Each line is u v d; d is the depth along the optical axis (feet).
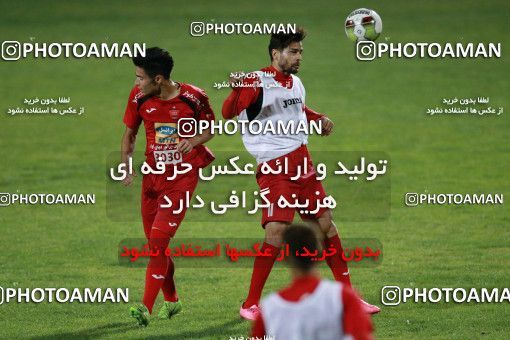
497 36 370.94
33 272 136.87
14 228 166.09
